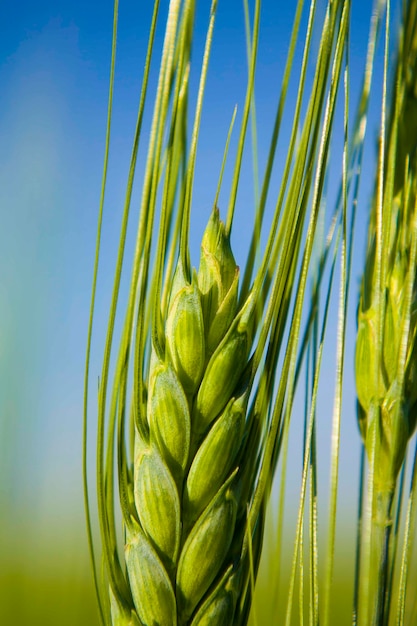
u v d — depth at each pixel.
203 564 0.15
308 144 0.16
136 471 0.16
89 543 0.16
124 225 0.15
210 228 0.16
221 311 0.16
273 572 0.15
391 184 0.16
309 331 0.16
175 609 0.16
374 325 0.16
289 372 0.15
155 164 0.15
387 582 0.16
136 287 0.16
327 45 0.15
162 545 0.16
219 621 0.15
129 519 0.16
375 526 0.16
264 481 0.15
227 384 0.16
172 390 0.16
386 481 0.16
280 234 0.16
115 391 0.16
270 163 0.16
